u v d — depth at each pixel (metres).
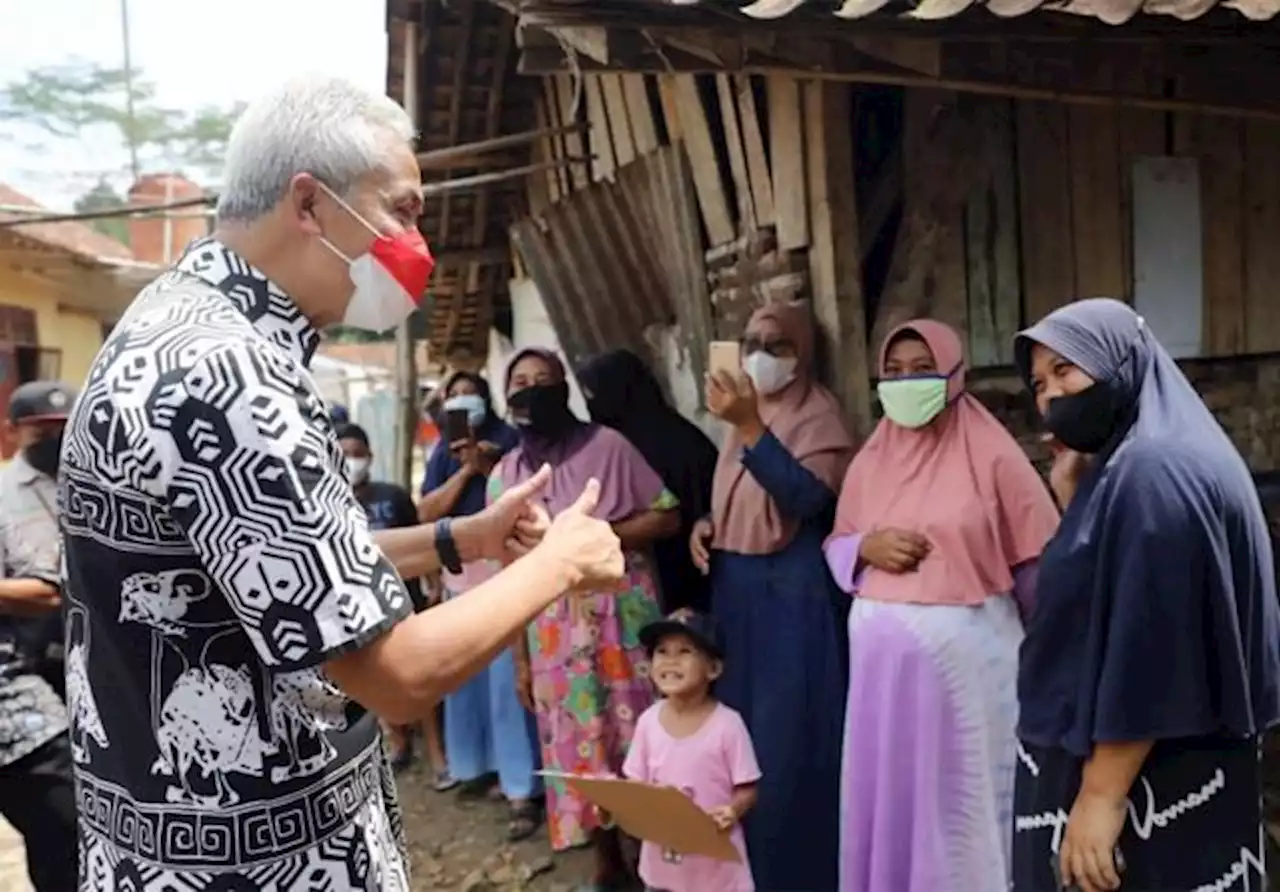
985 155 3.12
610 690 3.50
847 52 2.52
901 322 3.21
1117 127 2.99
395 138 1.31
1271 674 1.71
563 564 1.37
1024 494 2.50
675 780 2.87
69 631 1.32
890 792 2.52
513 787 4.11
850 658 2.67
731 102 3.66
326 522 1.17
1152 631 1.66
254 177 1.26
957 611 2.47
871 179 3.30
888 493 2.64
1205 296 2.99
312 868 1.30
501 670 4.10
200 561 1.21
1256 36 2.29
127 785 1.27
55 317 12.05
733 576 3.10
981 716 2.45
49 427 2.86
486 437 4.47
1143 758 1.70
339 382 16.39
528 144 6.47
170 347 1.17
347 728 1.37
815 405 3.06
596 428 3.54
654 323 5.23
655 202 4.38
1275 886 2.71
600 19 2.36
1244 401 3.01
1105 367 1.77
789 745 2.95
